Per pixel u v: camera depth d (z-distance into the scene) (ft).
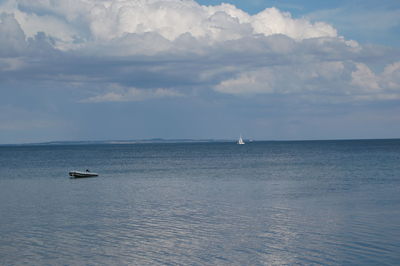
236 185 176.65
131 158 458.50
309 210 113.09
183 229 92.58
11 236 88.33
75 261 71.56
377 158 363.56
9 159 462.19
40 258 73.26
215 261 70.74
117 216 108.47
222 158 430.20
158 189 166.30
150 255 74.23
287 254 73.67
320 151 577.02
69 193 158.20
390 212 107.96
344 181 183.62
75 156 532.73
